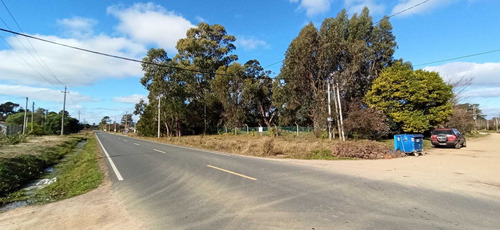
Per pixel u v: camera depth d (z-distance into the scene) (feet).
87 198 20.99
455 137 60.54
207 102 161.27
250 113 155.43
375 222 13.73
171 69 141.49
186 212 16.08
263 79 151.02
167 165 36.37
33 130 143.74
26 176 33.32
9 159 38.42
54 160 51.55
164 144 88.02
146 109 181.98
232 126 140.46
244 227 13.39
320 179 24.84
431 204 16.81
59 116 251.19
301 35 91.45
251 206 16.81
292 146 52.85
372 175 26.81
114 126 424.87
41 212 17.90
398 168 31.58
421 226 13.14
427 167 32.40
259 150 50.93
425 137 91.30
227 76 139.54
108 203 19.11
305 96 98.48
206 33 173.06
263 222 14.01
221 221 14.34
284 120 125.80
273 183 23.27
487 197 18.56
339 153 44.24
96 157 50.34
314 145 55.52
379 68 113.50
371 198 18.21
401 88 79.61
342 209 15.89
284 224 13.64
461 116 109.29
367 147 44.32
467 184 22.65
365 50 100.17
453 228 12.87
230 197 19.03
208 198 18.99
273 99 128.26
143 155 50.80
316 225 13.42
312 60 89.66
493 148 61.05
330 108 82.33
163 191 21.72
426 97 80.48
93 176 29.99
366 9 112.06
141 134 187.73
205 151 57.62
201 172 29.68
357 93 100.68
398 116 79.66
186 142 87.30
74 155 63.67
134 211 16.81
